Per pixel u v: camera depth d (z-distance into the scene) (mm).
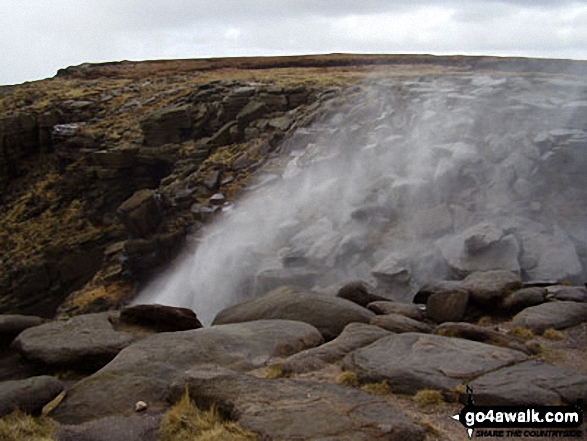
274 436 6047
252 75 54000
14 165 46219
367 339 9461
